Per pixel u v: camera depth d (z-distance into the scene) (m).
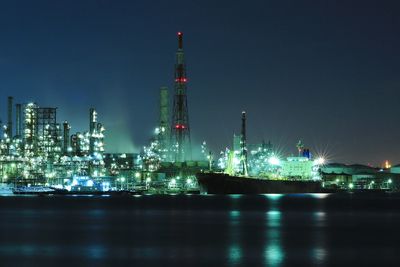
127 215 197.38
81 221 174.00
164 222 170.88
